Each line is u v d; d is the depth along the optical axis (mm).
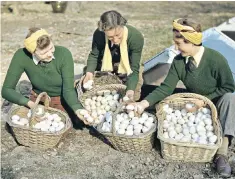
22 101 4453
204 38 5547
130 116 4359
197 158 4117
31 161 4355
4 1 10945
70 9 10961
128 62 4844
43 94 4359
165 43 8148
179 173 4121
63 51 4438
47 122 4430
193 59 4199
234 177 4074
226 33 6113
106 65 4988
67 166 4285
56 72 4480
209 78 4262
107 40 4891
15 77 4473
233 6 11422
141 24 9648
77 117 4828
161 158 4301
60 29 9352
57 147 4543
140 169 4199
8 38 8703
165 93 4391
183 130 4188
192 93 4277
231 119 4121
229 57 5129
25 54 4438
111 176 4133
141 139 4148
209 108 4379
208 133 4102
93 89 4879
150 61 5434
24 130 4324
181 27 4008
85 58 7379
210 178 4051
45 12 10875
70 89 4465
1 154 4480
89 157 4402
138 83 5211
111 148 4516
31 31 4219
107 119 4348
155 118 4336
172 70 4379
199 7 11367
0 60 7316
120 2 12047
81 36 8820
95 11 11086
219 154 4145
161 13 10773
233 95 4160
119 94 4855
